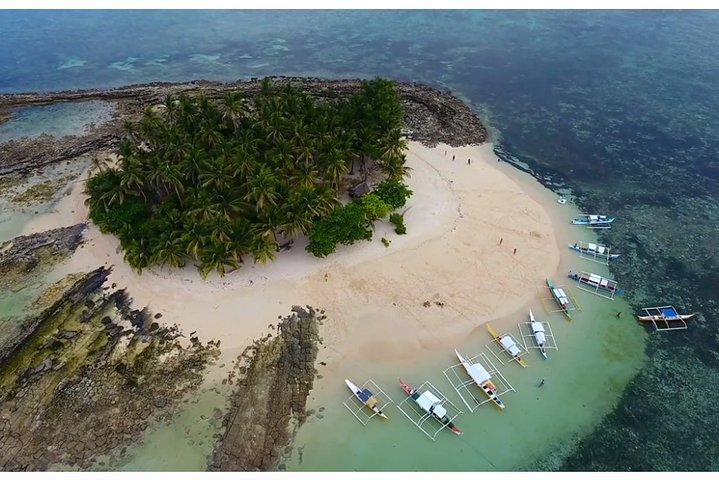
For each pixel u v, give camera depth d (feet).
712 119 330.34
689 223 244.01
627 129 321.32
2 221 238.07
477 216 241.14
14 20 531.09
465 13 539.70
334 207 211.20
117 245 219.82
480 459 150.82
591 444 155.33
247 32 493.77
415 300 197.77
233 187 205.05
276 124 228.02
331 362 176.04
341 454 151.02
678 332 189.98
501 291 202.90
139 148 238.89
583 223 241.35
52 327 186.39
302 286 201.05
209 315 189.47
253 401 163.22
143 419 158.30
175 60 428.15
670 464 151.33
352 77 393.70
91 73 402.31
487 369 174.81
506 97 362.12
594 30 485.97
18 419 157.48
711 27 486.38
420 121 321.11
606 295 203.82
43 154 287.89
